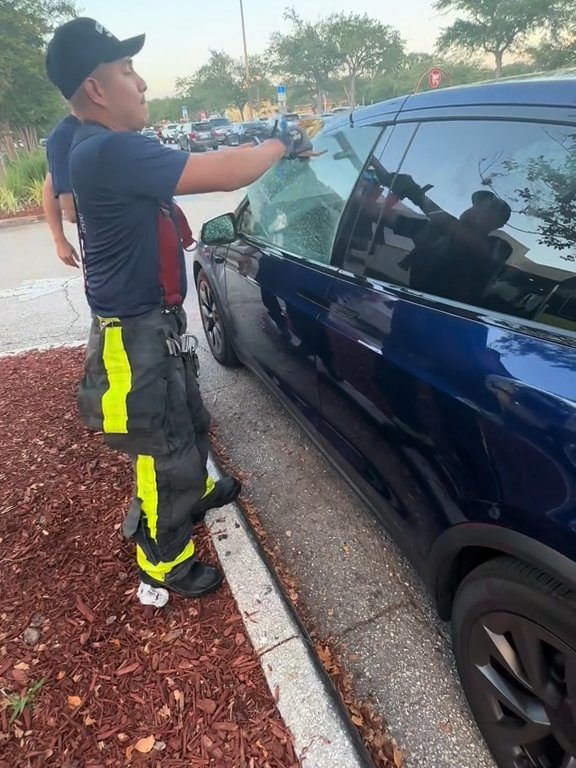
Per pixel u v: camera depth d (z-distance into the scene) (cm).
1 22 2023
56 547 250
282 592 220
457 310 168
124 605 219
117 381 183
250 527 256
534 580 134
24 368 448
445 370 160
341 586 239
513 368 142
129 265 175
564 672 133
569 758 143
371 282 207
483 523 149
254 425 361
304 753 166
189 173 163
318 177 251
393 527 207
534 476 132
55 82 169
